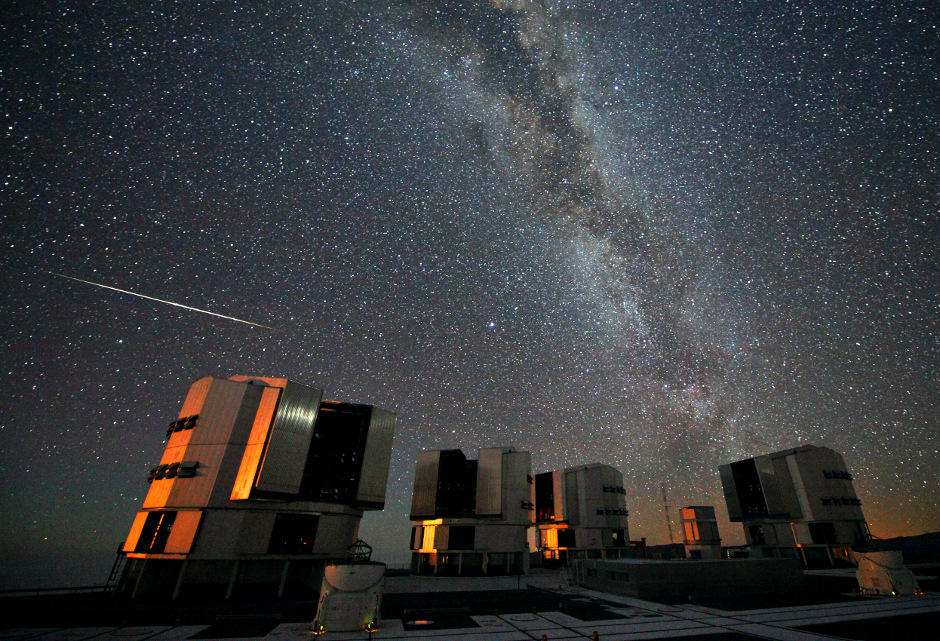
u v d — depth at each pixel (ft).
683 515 232.12
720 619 71.97
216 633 63.57
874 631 61.57
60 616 76.38
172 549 97.71
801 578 105.09
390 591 116.26
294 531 109.29
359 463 126.41
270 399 112.88
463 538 176.86
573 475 234.38
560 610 81.76
